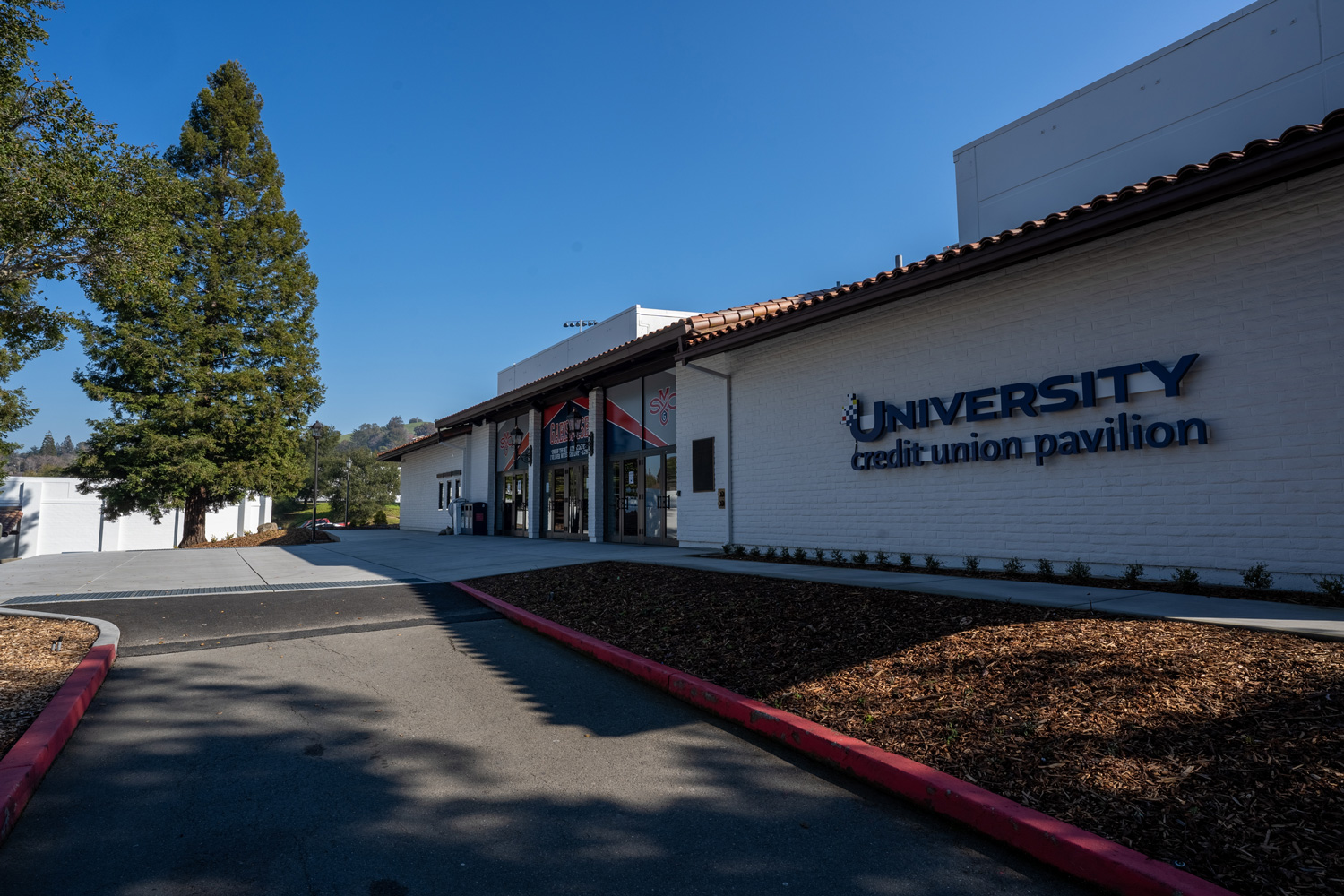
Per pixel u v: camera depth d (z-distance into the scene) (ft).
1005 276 30.71
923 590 23.66
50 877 9.91
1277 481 23.02
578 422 64.90
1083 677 14.87
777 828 11.45
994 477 30.96
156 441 79.51
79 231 38.22
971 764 12.50
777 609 23.76
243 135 92.38
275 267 92.58
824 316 34.17
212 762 14.03
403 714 16.97
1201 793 10.61
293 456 96.22
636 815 11.91
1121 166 34.35
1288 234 23.07
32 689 17.33
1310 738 11.35
